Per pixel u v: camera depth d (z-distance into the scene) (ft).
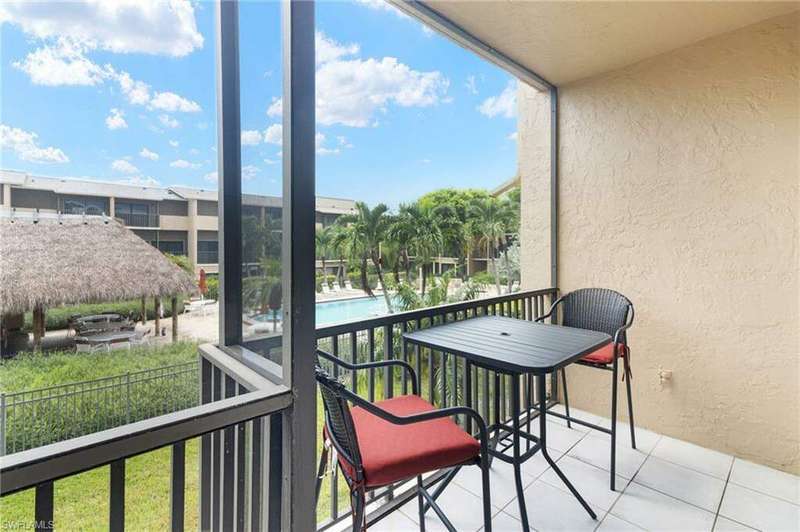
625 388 9.03
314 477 3.83
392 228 44.78
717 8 6.75
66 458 2.48
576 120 9.64
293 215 3.62
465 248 46.62
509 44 7.88
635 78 8.68
